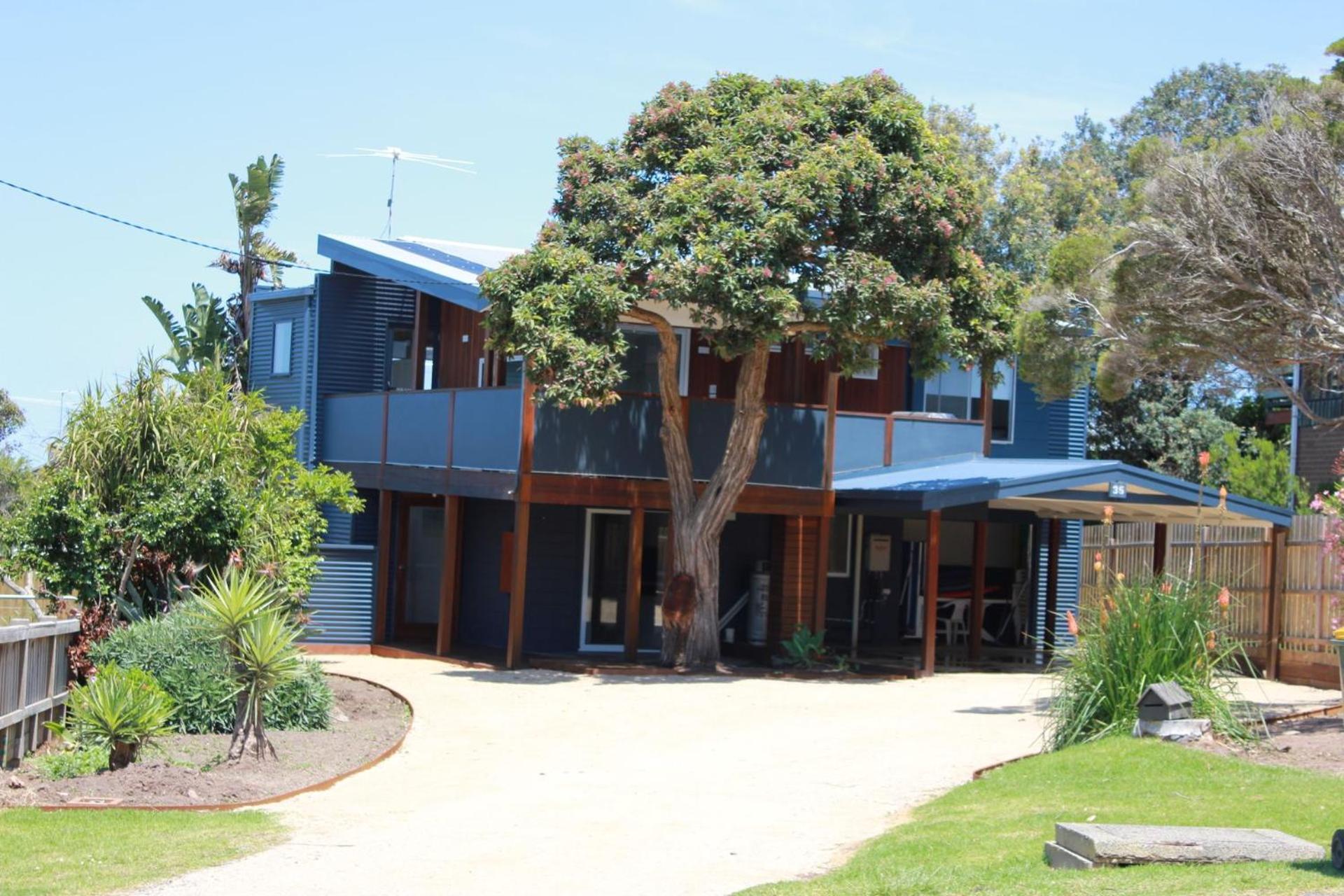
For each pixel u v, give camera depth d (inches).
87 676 545.0
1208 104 1988.2
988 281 788.6
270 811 418.3
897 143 792.9
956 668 847.1
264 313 1061.1
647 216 751.7
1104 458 1406.3
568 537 895.7
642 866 348.2
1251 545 802.2
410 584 975.0
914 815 402.3
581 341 713.6
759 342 738.8
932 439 960.3
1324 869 291.3
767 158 761.0
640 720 609.6
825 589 859.4
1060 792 403.5
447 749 536.1
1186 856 305.9
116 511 624.4
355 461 963.3
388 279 931.3
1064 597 1016.2
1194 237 589.3
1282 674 772.0
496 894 319.9
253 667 482.3
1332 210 581.3
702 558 807.1
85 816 398.6
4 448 1441.9
